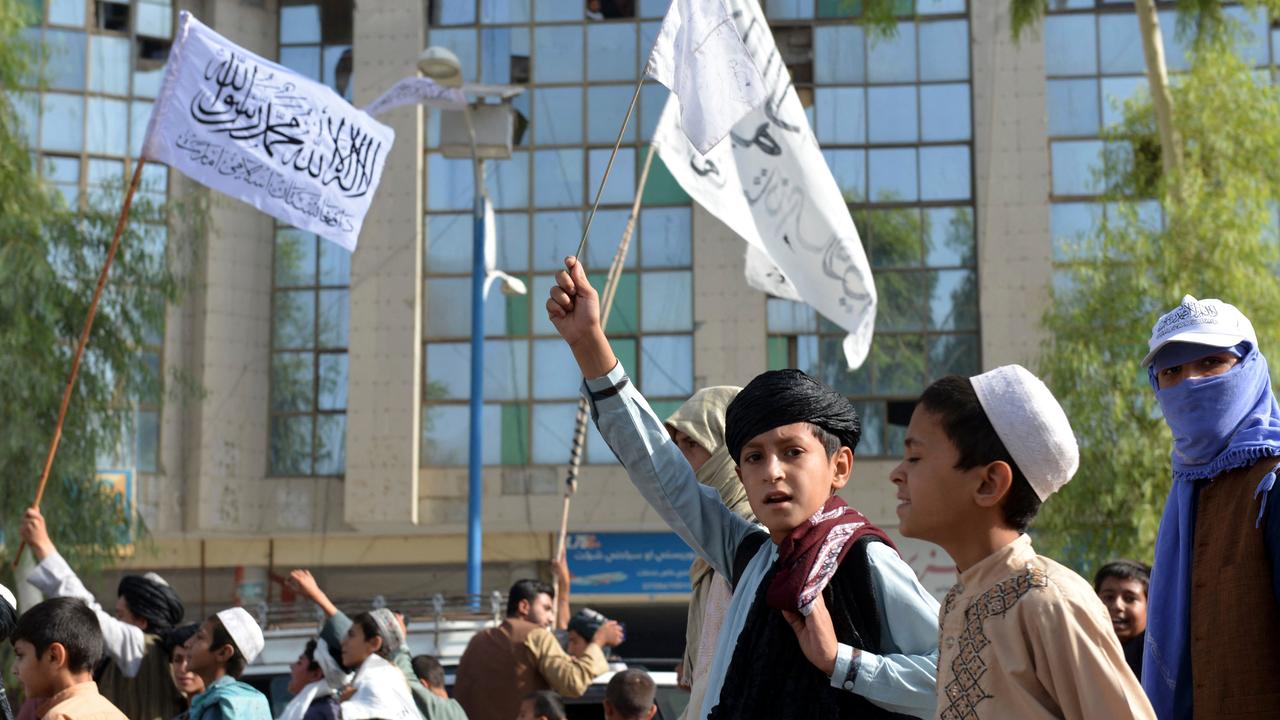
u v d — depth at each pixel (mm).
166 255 18297
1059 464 2568
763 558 3150
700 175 6711
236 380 23719
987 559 2551
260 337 24047
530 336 23812
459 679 7500
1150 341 3527
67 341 16266
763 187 6672
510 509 23344
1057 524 16562
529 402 23656
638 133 24141
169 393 18781
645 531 23781
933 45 23969
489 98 23938
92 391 16125
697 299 23547
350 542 24344
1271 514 3154
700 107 4758
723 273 23547
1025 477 2568
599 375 3336
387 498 23062
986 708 2441
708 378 23328
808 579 2885
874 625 2914
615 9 24469
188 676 6113
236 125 6891
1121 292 16984
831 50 24078
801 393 3041
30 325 15453
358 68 24000
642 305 23703
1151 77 16375
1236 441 3305
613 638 7738
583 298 3365
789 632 2936
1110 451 16391
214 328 23609
